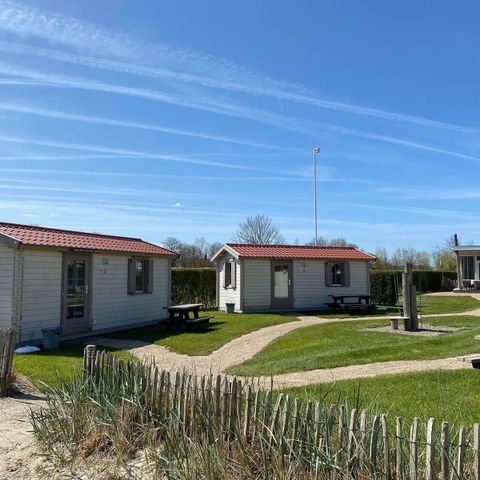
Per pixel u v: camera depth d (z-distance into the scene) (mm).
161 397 5188
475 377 7824
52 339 12875
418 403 6512
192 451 4262
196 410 4762
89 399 5566
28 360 10570
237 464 4047
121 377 5785
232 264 24422
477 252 34625
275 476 3805
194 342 13930
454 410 6141
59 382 6840
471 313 20375
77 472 4695
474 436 3230
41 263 13742
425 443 3434
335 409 3844
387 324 16812
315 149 36156
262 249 24625
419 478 3375
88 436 5191
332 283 25078
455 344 11250
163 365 10656
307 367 9414
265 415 4215
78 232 17109
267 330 16438
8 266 12938
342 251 26031
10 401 7285
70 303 14883
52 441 5277
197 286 27312
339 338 13625
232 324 18188
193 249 45406
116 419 5176
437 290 37250
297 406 3957
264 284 23953
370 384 7633
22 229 14297
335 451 3723
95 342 14219
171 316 16578
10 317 12789
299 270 24328
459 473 3215
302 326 17047
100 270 16203
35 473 4777
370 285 28328
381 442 3658
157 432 5023
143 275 18906
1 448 5395
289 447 3869
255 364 10312
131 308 17812
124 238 19484
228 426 4504
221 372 9578
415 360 9672
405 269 15352
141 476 4461
